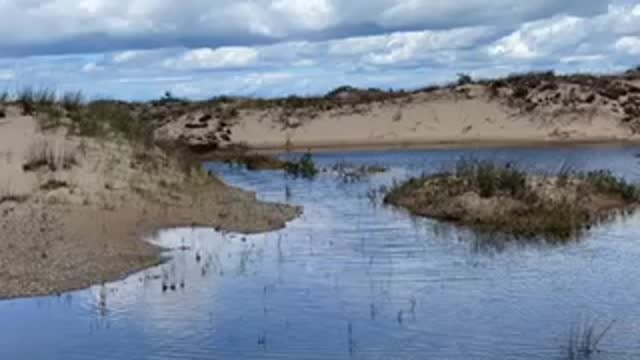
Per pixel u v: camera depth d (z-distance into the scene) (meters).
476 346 11.26
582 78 57.62
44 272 15.23
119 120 27.47
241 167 39.75
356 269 15.90
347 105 57.81
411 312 12.90
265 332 11.91
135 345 11.42
